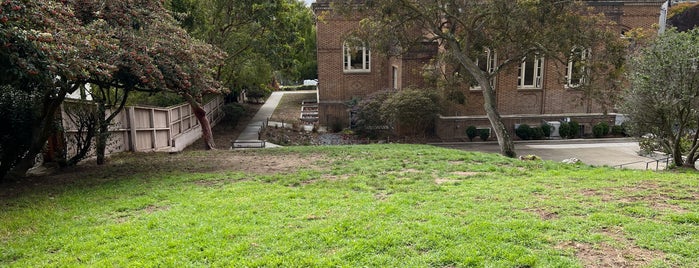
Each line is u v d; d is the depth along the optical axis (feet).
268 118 101.50
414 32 82.69
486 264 14.14
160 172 33.09
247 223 18.86
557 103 83.71
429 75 69.41
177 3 67.72
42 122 31.86
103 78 28.99
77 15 31.30
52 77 23.52
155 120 54.03
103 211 21.79
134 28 34.58
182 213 20.68
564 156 66.33
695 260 13.93
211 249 16.05
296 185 27.17
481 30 55.72
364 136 81.05
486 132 78.95
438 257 14.76
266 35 80.02
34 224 19.92
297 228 18.08
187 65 33.96
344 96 94.02
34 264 15.57
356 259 14.89
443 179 28.43
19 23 22.00
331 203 21.74
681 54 36.04
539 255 14.60
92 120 37.32
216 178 29.84
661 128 42.45
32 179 31.30
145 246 16.56
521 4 48.65
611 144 76.48
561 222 17.43
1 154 30.32
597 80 57.82
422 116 74.18
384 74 93.45
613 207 19.38
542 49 52.90
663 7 100.73
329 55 92.12
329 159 38.86
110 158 41.96
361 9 56.54
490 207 19.93
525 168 33.24
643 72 39.60
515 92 82.43
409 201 21.54
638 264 13.82
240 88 111.04
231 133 80.02
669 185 23.98
